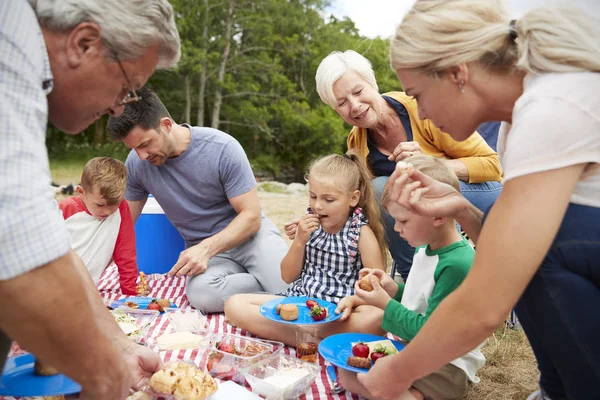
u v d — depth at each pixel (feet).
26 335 3.85
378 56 86.28
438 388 6.57
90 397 4.42
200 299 10.17
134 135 10.09
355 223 9.33
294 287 9.80
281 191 57.57
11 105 3.76
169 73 81.71
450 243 7.07
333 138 89.71
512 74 4.99
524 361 9.09
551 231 4.34
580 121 4.33
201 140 11.05
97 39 4.44
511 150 4.51
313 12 97.35
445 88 5.14
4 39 3.84
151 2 4.67
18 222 3.56
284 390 6.24
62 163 77.46
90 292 6.13
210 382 6.00
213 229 11.64
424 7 5.16
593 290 4.71
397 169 6.01
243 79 90.17
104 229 10.98
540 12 4.81
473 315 4.55
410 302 7.66
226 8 85.66
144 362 6.12
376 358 6.61
